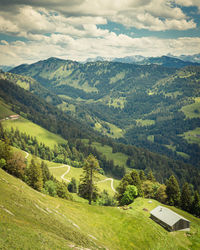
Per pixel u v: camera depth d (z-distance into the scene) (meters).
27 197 45.12
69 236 35.75
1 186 43.78
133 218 58.94
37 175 77.25
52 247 27.08
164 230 56.75
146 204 76.75
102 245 40.03
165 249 47.59
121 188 88.31
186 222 59.50
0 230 24.62
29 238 26.28
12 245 23.02
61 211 50.19
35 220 35.00
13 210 33.69
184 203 90.31
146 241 49.06
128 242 47.12
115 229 51.97
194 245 52.53
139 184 89.50
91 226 50.31
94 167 70.94
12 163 81.38
